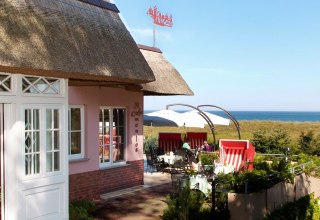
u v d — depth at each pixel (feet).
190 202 31.78
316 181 50.80
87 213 31.89
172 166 53.11
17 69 24.81
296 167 46.06
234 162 50.37
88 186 37.70
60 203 28.81
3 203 25.93
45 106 27.94
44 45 26.43
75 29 30.09
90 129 38.11
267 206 36.40
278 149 74.74
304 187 46.75
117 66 32.14
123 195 40.19
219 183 34.60
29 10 26.91
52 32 27.76
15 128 25.99
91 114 38.27
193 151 57.26
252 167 46.50
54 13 28.89
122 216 32.89
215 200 33.86
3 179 25.94
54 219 28.30
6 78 25.75
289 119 534.37
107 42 32.71
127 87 41.86
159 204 36.70
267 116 633.20
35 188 27.07
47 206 27.86
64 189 29.09
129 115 43.91
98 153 38.96
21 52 24.52
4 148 25.96
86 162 37.58
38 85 27.66
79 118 37.78
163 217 31.76
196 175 38.52
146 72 35.19
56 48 27.30
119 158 43.42
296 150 66.18
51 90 28.60
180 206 31.45
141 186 44.78
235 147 50.55
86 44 30.25
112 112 42.11
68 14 30.22
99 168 39.32
